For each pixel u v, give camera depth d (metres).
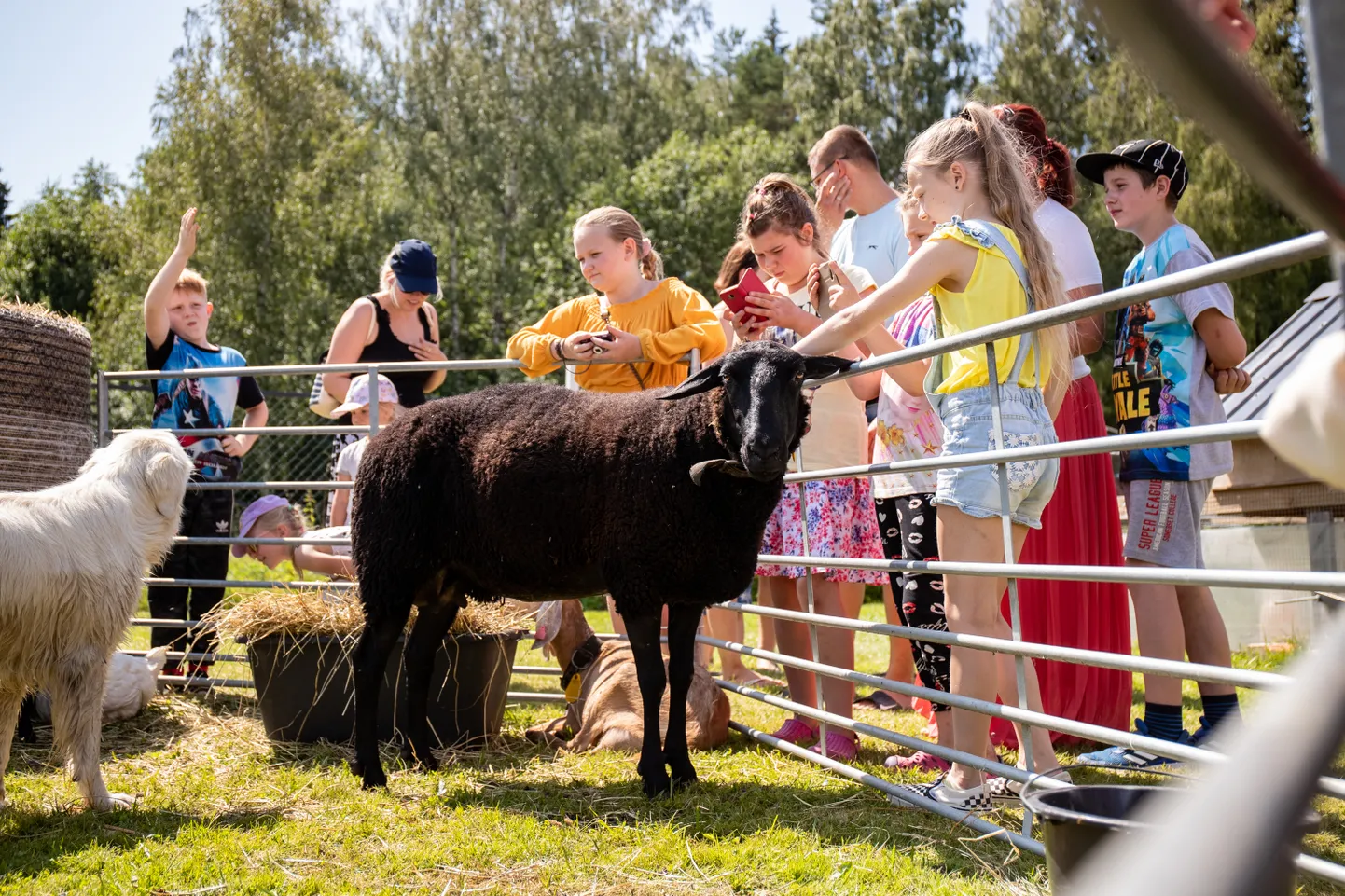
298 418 19.23
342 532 6.42
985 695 3.72
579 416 4.35
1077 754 4.80
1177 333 4.58
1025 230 3.82
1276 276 21.06
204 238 26.47
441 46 29.94
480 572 4.55
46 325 5.55
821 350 3.96
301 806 4.02
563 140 30.09
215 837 3.58
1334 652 0.37
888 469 4.02
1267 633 8.72
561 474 4.26
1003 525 3.59
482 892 3.07
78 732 3.92
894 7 31.17
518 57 30.55
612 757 4.76
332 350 7.09
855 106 29.59
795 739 5.15
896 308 3.77
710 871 3.23
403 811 3.92
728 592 4.12
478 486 4.41
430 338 7.42
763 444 3.66
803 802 3.95
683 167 27.97
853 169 6.23
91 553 3.91
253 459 16.20
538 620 5.46
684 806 3.91
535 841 3.49
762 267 5.38
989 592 3.78
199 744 5.12
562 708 6.25
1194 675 2.75
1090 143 25.03
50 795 4.18
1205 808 0.31
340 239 28.17
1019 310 3.74
